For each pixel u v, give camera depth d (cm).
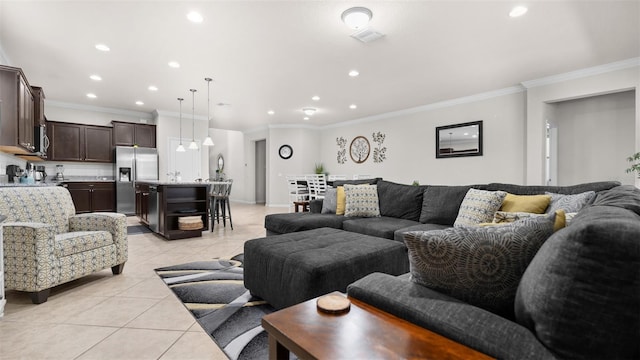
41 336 167
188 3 260
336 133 849
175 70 418
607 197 131
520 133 500
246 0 256
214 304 211
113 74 433
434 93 539
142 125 662
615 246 57
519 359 65
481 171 548
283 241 221
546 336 64
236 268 294
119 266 273
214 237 444
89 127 614
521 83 477
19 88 319
